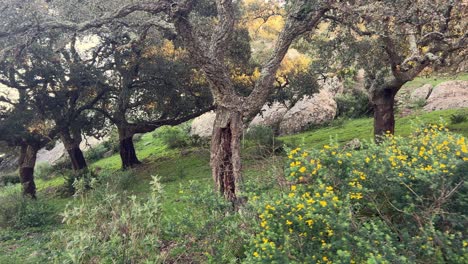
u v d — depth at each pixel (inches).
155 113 777.6
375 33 352.8
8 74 557.3
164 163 792.3
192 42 336.5
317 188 175.3
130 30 539.5
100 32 533.6
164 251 260.4
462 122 685.3
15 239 409.1
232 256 219.8
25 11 412.8
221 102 352.2
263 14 573.0
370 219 171.2
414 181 178.5
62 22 382.3
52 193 713.0
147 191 542.0
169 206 399.5
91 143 1354.6
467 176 166.7
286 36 351.6
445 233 152.6
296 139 809.5
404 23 343.6
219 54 353.4
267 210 165.2
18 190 751.7
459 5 370.9
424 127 239.9
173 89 650.2
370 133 727.7
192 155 823.7
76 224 281.3
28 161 628.4
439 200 161.8
